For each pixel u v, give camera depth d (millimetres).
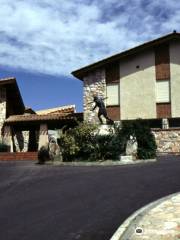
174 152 29859
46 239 9250
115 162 21188
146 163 21547
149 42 31781
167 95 31703
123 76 32625
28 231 9875
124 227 9789
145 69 32344
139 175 16984
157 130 31266
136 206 11883
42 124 32406
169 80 31766
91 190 14297
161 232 9375
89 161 21938
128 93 32469
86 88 33219
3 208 12219
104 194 13594
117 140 22328
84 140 22672
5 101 32562
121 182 15539
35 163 23953
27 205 12469
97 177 16875
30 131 36031
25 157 27922
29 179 17156
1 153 28297
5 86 32562
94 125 23234
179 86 31484
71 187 14977
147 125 23859
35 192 14352
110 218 10727
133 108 32250
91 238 9211
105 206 12000
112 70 32938
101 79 33000
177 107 31344
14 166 22547
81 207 11984
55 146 24000
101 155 22125
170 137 30906
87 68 33000
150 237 9062
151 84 32094
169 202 12078
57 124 32781
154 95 31938
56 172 18906
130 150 22750
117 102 32594
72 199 13039
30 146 35750
